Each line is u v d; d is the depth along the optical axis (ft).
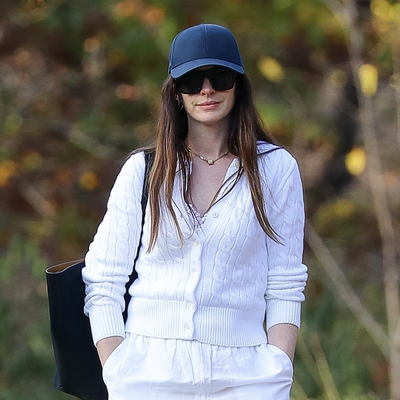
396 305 66.69
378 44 78.59
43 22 87.30
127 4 86.53
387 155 78.38
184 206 29.45
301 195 31.58
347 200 92.27
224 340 29.01
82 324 32.19
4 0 87.97
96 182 90.84
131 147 91.45
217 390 28.55
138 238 30.68
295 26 90.27
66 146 92.12
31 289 75.36
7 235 88.58
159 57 88.74
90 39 87.71
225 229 29.32
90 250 31.19
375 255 88.63
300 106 90.22
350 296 70.38
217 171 30.81
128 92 87.30
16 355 70.18
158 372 28.66
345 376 67.00
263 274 30.68
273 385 29.22
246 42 90.38
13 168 89.25
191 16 89.35
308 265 80.53
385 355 65.21
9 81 89.35
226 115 30.94
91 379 32.42
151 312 29.63
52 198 90.94
